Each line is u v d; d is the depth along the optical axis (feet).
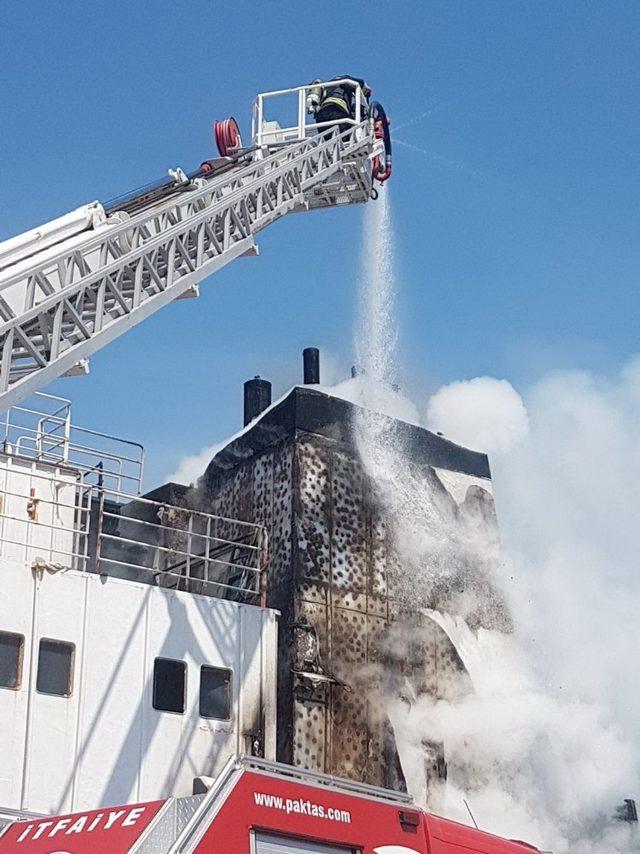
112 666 52.13
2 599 49.90
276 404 69.26
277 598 63.52
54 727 49.57
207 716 54.85
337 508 66.59
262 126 69.31
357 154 67.67
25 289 41.68
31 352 38.91
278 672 61.36
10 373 40.91
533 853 33.65
